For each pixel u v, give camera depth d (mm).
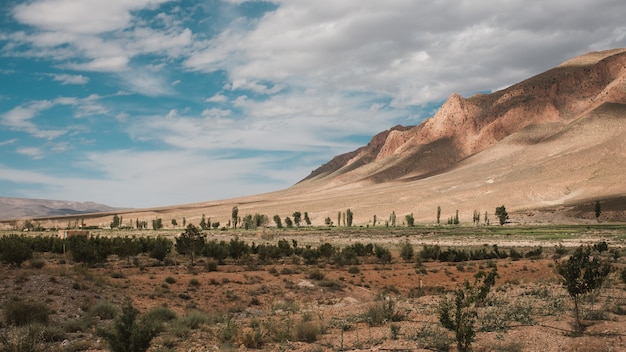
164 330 22484
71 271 35688
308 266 56375
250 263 58875
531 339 17141
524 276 45250
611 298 25188
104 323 24062
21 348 17453
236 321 26047
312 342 18906
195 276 41875
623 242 98062
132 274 43000
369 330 20484
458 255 66938
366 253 73438
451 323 16969
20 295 27406
